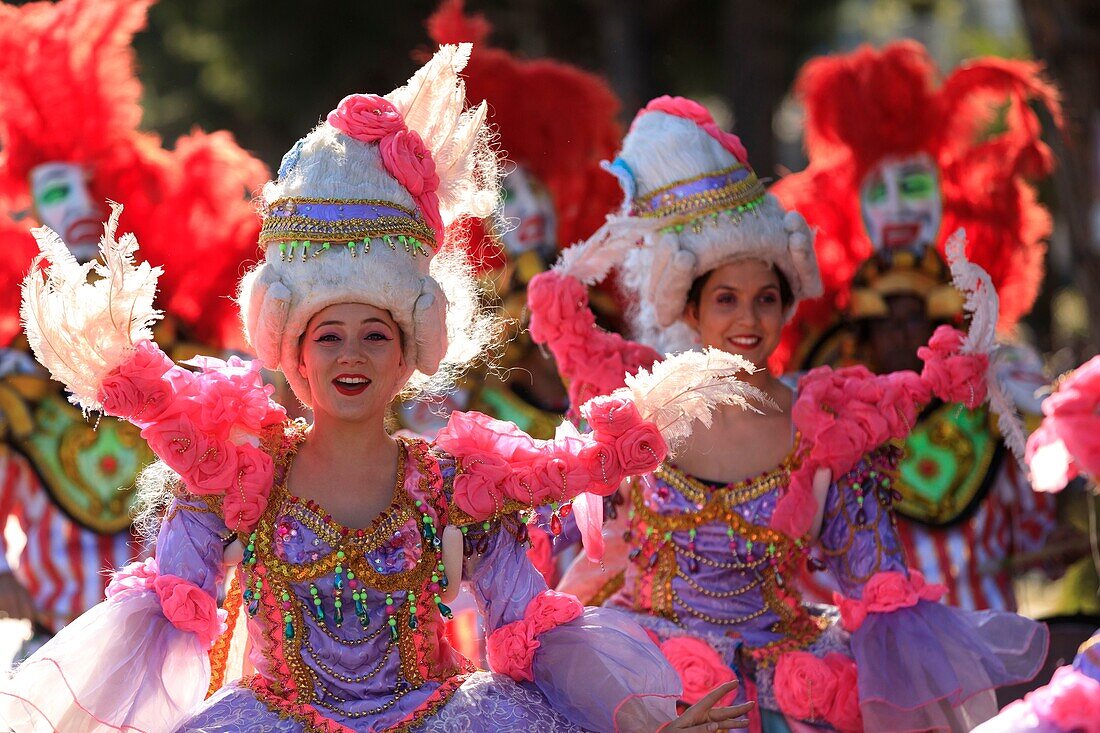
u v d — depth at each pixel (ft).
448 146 42.96
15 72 67.26
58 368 39.32
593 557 43.70
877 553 47.55
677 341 52.49
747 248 49.85
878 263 68.85
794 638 48.67
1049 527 67.26
